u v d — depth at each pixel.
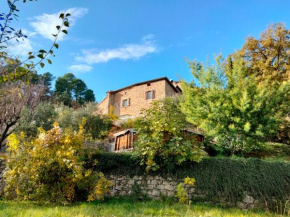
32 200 6.45
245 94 9.60
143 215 4.67
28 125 12.77
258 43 17.97
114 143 15.33
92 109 20.23
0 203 5.98
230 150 10.18
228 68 11.83
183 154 6.63
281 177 6.16
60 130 6.89
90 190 6.50
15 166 6.52
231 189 6.21
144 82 25.36
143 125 7.65
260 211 5.69
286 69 15.97
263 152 11.06
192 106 11.18
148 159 6.86
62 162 6.23
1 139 8.39
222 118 10.03
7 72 2.01
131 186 7.06
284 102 10.09
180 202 6.18
